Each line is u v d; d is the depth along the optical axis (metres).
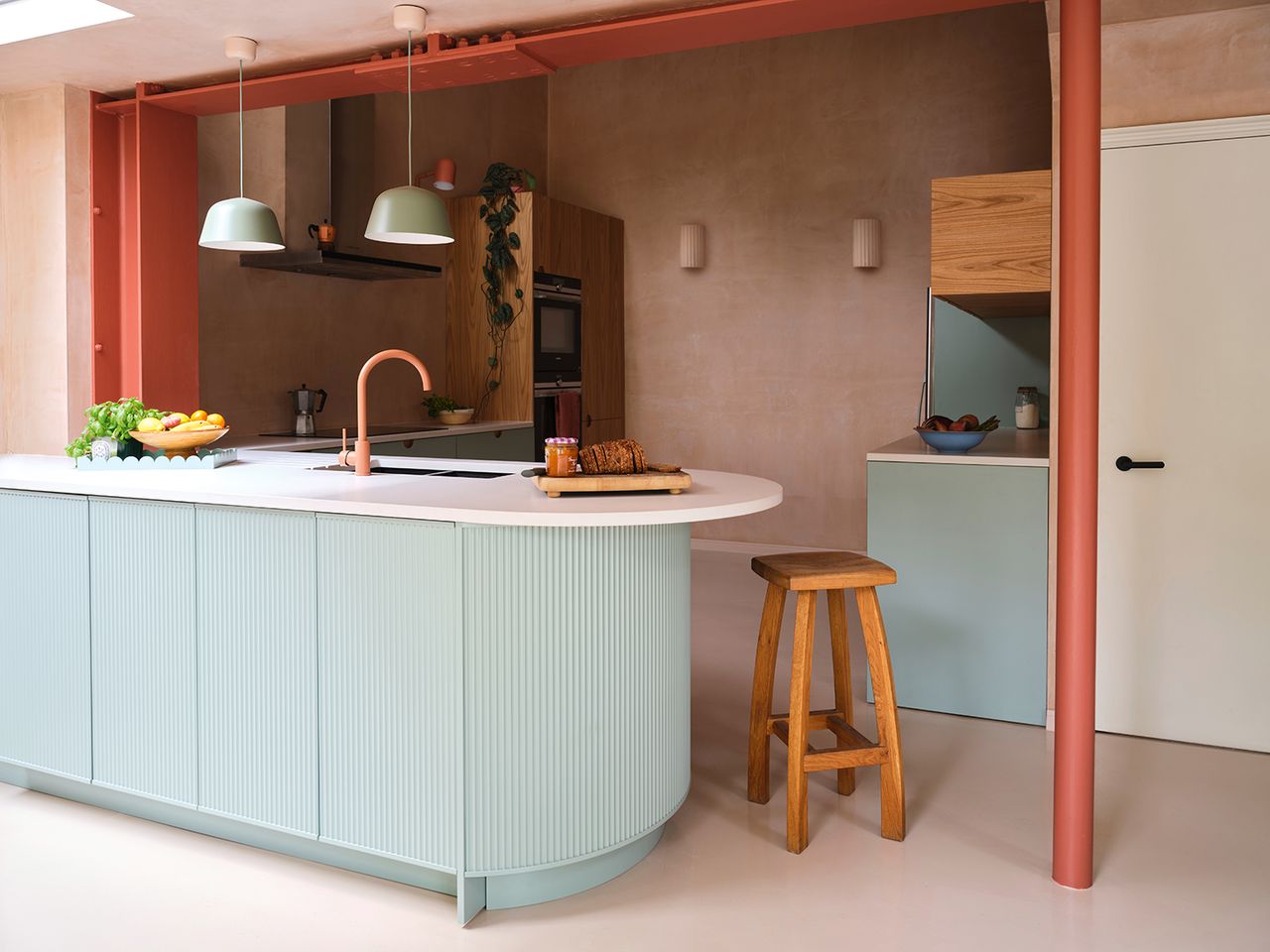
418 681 2.41
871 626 2.76
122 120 4.32
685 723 2.76
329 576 2.50
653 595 2.57
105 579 2.83
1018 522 3.66
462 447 5.77
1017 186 3.71
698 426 7.39
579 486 2.53
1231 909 2.39
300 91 4.02
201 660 2.70
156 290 4.27
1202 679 3.46
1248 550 3.37
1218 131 3.30
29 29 3.56
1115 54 3.40
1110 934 2.28
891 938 2.27
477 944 2.25
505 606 2.36
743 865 2.62
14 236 4.28
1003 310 4.91
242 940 2.27
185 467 3.28
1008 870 2.59
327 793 2.55
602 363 7.24
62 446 4.22
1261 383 3.32
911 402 6.77
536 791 2.41
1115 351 3.47
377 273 5.44
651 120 7.39
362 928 2.33
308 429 5.25
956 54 6.53
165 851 2.72
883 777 2.76
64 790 3.07
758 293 7.14
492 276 6.38
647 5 3.26
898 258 6.73
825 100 6.87
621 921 2.35
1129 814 2.93
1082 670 2.49
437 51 3.56
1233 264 3.32
